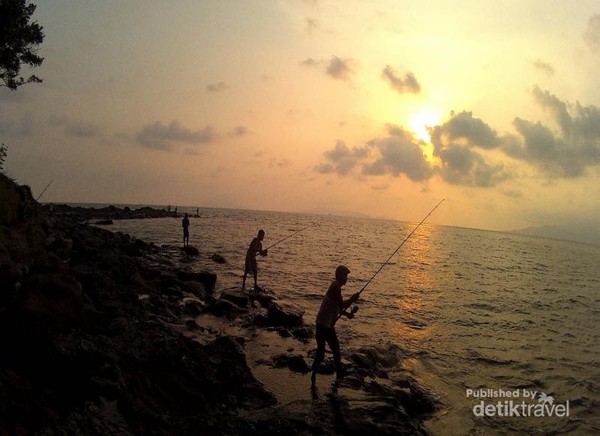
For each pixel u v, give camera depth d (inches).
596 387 340.5
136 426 191.9
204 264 856.3
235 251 1160.2
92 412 190.5
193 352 264.8
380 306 587.2
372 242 2203.5
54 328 233.1
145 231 1724.9
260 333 405.7
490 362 388.2
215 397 241.8
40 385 198.7
